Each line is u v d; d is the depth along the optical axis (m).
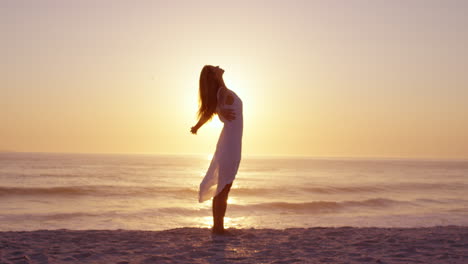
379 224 14.34
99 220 15.27
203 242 4.68
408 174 60.19
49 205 19.66
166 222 15.04
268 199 24.06
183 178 42.97
